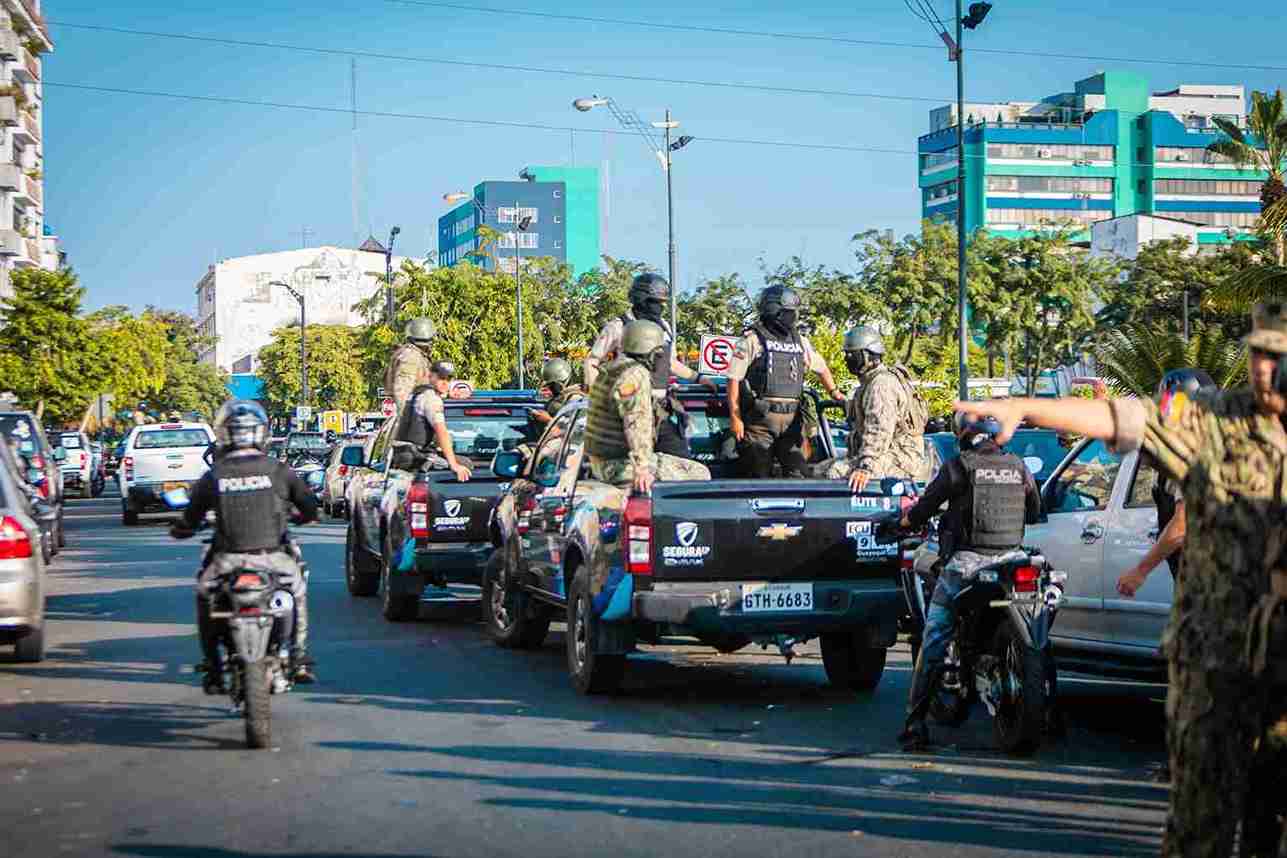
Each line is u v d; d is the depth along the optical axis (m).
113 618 15.23
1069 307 59.31
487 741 8.56
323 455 45.16
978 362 59.66
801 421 11.34
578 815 6.78
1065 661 9.51
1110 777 7.62
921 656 8.30
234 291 150.62
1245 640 4.20
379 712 9.55
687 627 9.62
